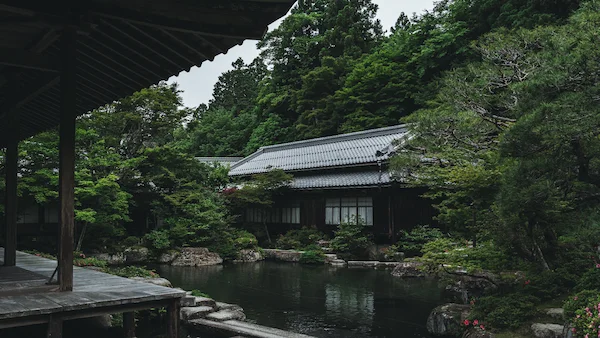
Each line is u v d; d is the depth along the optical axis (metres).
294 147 29.20
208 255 19.38
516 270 9.42
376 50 37.16
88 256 17.84
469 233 10.48
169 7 4.13
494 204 8.66
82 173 16.67
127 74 5.90
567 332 6.20
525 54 9.22
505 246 8.57
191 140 48.03
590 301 6.11
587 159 6.94
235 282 14.29
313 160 25.11
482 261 8.83
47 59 4.76
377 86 32.56
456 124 9.76
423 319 9.56
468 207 10.67
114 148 21.84
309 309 10.48
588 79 6.70
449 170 11.03
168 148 21.78
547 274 8.01
